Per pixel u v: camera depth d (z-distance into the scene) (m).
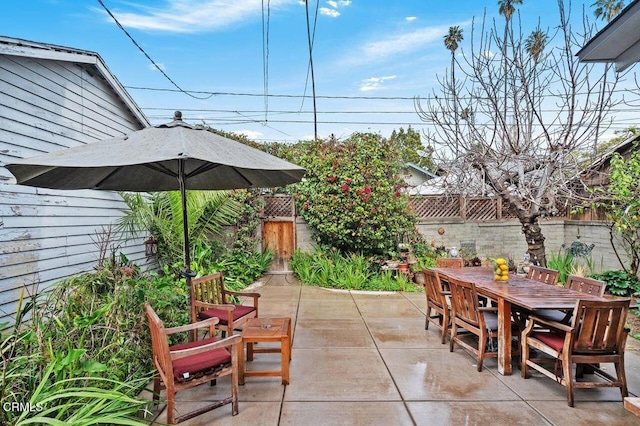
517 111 5.81
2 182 3.96
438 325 4.25
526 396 2.87
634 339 4.15
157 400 2.53
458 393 2.92
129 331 3.03
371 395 2.89
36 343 2.51
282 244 8.54
